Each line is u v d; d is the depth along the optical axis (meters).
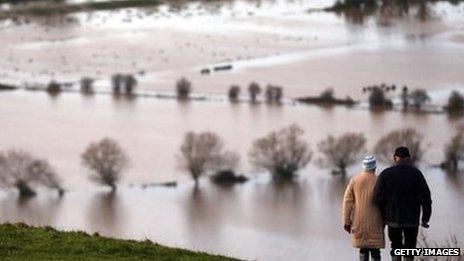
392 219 82.81
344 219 85.38
